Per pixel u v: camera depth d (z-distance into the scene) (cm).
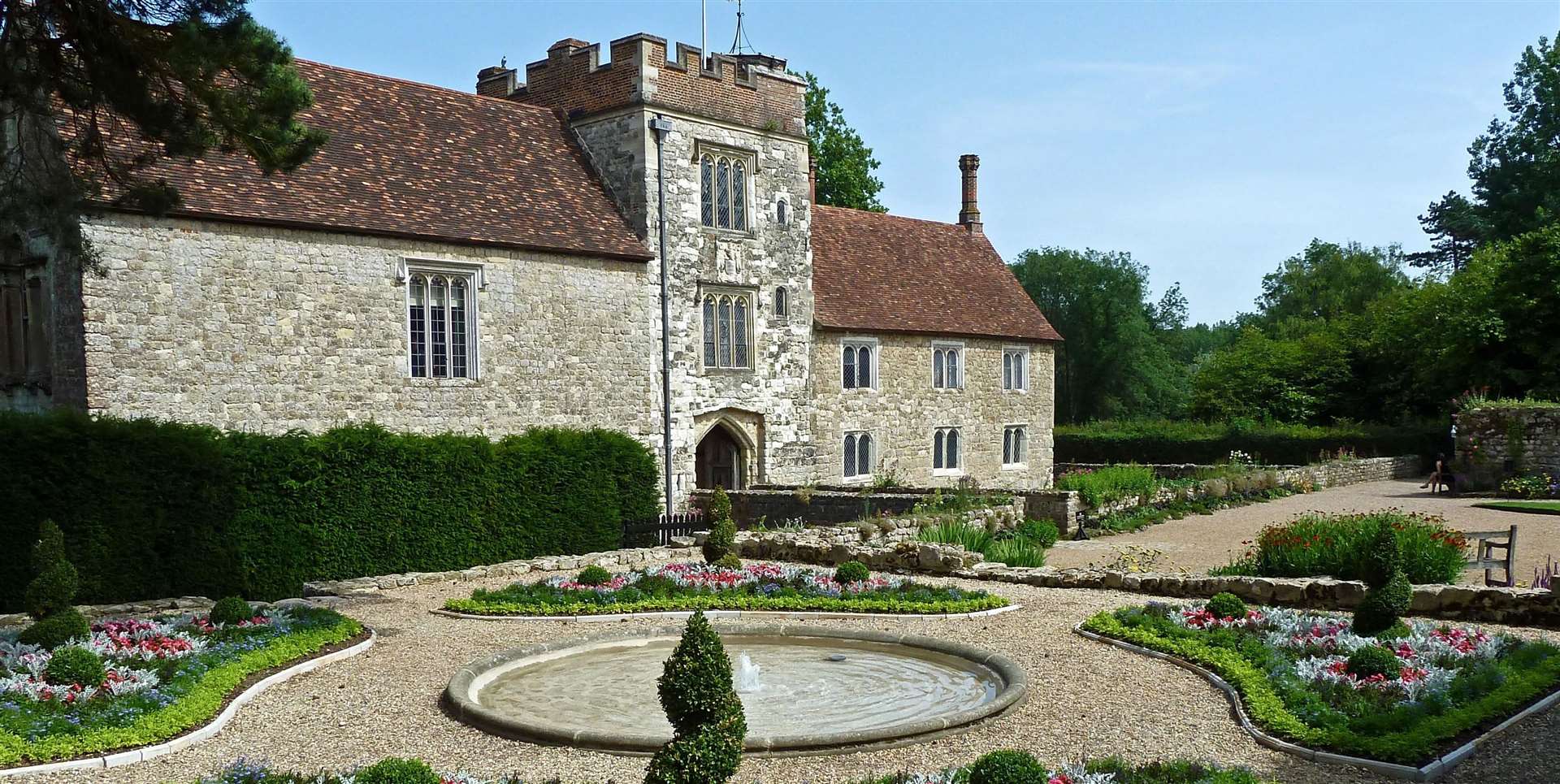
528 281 2483
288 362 2125
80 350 1906
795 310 3120
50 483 1702
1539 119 5706
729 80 2920
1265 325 8169
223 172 2097
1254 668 1145
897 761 920
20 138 1566
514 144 2702
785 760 923
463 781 821
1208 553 2277
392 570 2102
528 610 1565
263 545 1930
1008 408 4003
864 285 3584
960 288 3972
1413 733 916
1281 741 942
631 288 2683
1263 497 3400
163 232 1972
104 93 1466
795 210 3116
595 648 1337
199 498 1858
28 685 1045
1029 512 2716
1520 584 1684
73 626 1223
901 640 1316
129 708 1016
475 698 1124
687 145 2806
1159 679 1167
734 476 3030
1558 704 1038
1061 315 7469
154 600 1720
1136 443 4941
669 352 2756
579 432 2470
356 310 2220
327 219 2164
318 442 2006
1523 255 4169
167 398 1977
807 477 3158
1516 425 3494
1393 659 1084
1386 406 4978
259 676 1198
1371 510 3000
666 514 2673
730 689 774
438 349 2361
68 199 1510
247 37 1419
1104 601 1638
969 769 813
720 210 2923
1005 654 1293
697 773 734
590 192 2734
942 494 2641
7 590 1661
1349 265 7744
